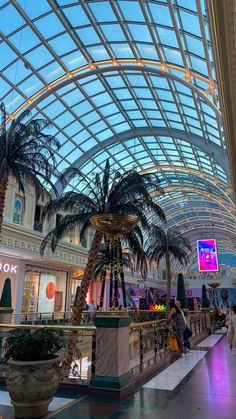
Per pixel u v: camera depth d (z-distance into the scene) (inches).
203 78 613.6
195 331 570.6
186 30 541.3
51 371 186.1
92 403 204.2
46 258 889.5
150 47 655.1
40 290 971.9
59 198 556.4
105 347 230.2
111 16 608.7
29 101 789.2
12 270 860.0
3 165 470.0
